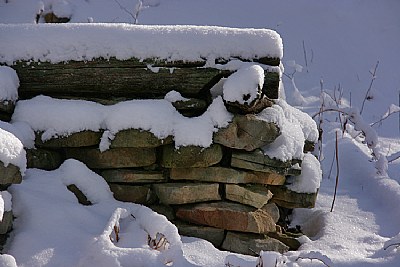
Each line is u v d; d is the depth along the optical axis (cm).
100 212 291
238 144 314
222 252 289
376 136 404
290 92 589
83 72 315
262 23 696
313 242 326
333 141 487
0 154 256
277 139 327
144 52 313
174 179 321
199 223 316
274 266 252
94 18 636
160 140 309
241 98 306
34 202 281
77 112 310
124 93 323
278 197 349
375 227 349
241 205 322
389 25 717
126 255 252
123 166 317
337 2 737
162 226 271
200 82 318
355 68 649
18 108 311
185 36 316
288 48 668
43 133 308
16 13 620
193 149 310
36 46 313
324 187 413
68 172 302
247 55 318
